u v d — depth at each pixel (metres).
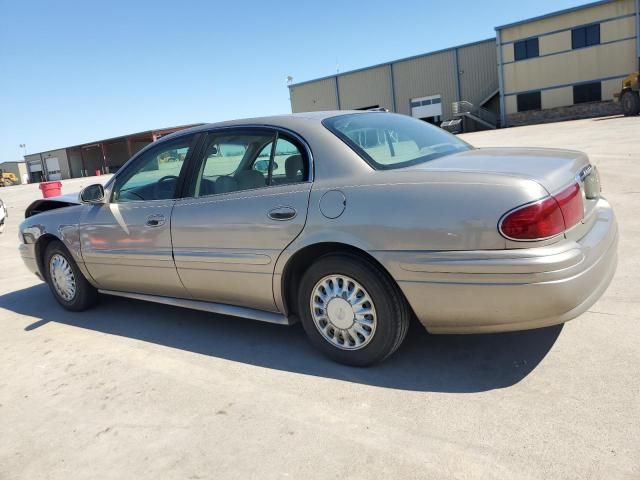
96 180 37.25
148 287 4.06
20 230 4.96
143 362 3.52
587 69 32.97
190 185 3.66
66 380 3.37
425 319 2.78
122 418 2.83
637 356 2.89
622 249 4.82
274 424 2.62
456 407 2.60
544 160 2.90
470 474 2.12
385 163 3.00
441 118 42.72
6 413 3.02
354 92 46.44
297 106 50.12
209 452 2.45
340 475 2.20
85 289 4.61
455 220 2.57
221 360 3.43
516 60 35.56
